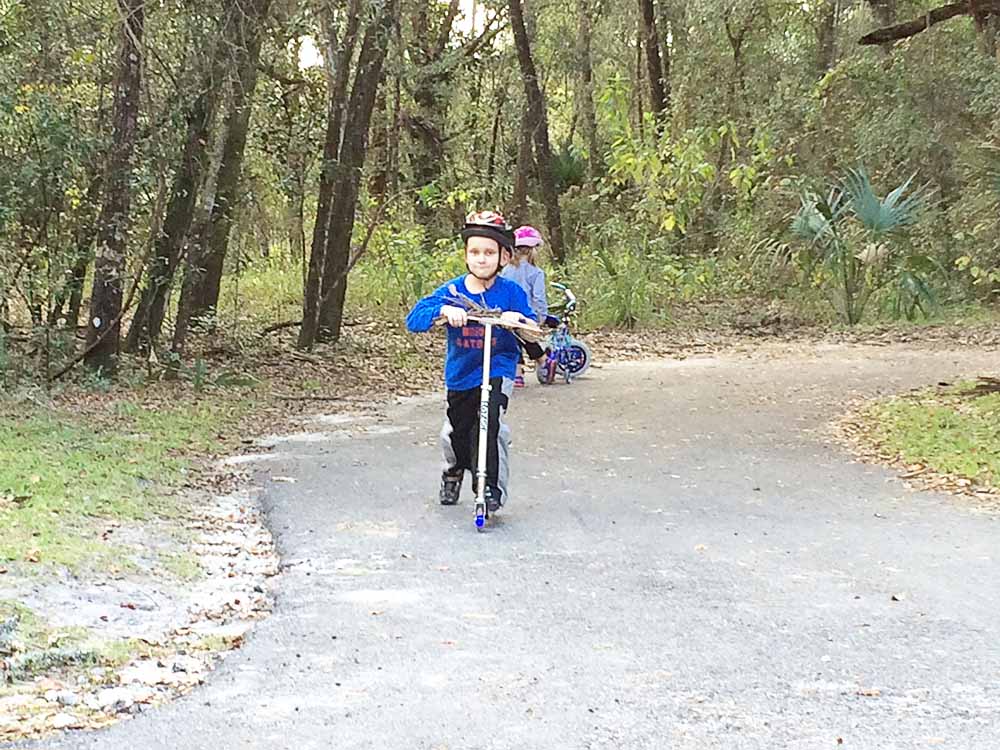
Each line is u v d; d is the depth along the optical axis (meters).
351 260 18.03
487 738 3.82
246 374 13.57
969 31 23.03
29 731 3.82
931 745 3.78
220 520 7.07
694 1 28.45
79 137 12.39
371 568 6.02
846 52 27.09
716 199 27.64
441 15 27.28
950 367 14.95
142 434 9.61
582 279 21.70
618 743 3.78
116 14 12.36
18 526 6.20
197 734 3.84
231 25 12.73
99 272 12.10
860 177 21.16
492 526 6.95
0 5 12.59
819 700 4.18
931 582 5.79
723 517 7.23
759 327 20.67
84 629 4.79
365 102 16.23
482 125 31.14
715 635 4.93
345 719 3.98
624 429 10.58
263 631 4.96
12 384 11.46
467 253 7.28
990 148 20.81
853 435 10.25
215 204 14.69
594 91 31.19
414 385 13.87
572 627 5.03
